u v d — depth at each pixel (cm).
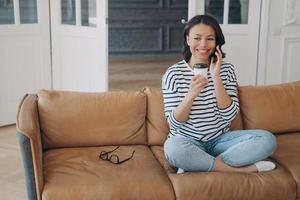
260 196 191
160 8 768
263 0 431
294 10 437
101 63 418
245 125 251
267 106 250
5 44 394
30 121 192
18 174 291
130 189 184
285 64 452
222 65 223
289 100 255
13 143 356
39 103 227
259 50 446
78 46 428
